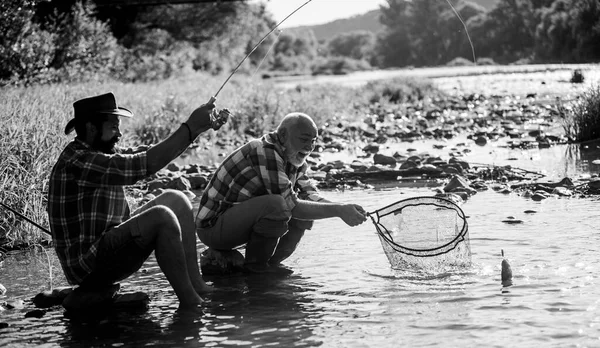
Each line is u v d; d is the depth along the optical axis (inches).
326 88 1021.8
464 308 169.8
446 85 1128.2
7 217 270.8
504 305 169.9
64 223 179.8
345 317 169.0
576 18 2143.2
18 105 387.5
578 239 225.1
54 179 178.9
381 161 415.5
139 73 1139.9
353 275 205.0
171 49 1413.6
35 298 194.1
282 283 200.8
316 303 181.0
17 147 299.7
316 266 216.5
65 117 371.2
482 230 243.4
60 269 230.7
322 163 427.8
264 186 210.7
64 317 181.0
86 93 573.6
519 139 488.4
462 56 4448.8
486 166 380.8
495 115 651.5
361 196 321.4
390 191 331.6
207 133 569.9
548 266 199.3
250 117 632.4
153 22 1408.7
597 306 165.3
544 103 722.2
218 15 1475.1
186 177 381.4
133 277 216.1
